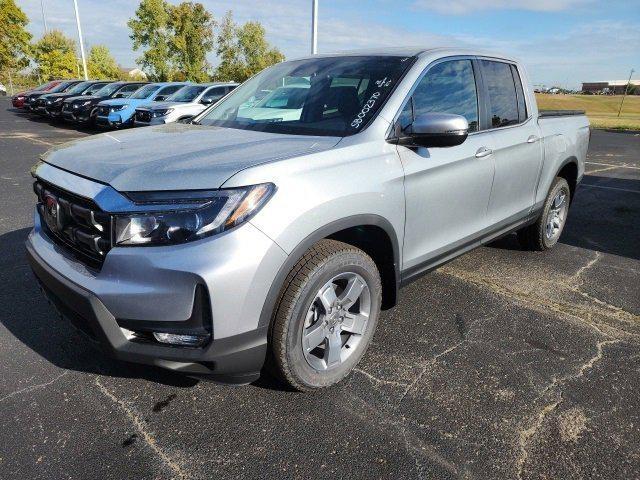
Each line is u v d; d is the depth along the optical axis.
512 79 4.02
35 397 2.58
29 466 2.12
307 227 2.28
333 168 2.46
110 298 2.10
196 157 2.34
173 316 2.09
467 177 3.31
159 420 2.43
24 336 3.17
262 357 2.31
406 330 3.34
